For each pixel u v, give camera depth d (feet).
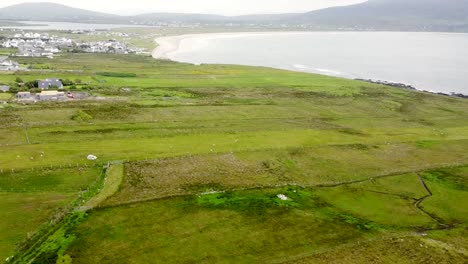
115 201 216.54
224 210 212.02
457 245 190.49
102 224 193.57
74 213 202.18
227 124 378.94
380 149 325.01
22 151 281.33
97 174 250.57
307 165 284.20
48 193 222.89
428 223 213.25
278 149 309.83
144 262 166.81
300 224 201.98
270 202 223.30
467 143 351.05
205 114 411.75
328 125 394.32
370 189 251.19
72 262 164.86
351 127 391.65
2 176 241.35
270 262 170.81
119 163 268.21
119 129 344.28
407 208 229.04
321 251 180.24
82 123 357.20
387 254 180.04
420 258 177.78
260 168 273.95
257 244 183.42
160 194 227.61
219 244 181.88
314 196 236.22
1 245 173.37
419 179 269.44
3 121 353.31
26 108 402.52
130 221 197.57
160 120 380.37
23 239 178.29
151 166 266.16
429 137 367.25
